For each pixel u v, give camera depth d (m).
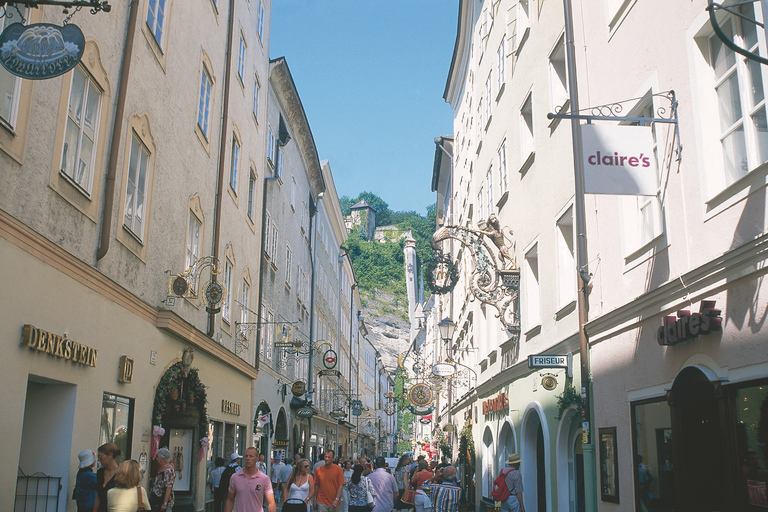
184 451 16.16
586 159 8.40
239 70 21.06
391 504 13.06
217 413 18.03
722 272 7.08
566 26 12.41
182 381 14.51
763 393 6.42
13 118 7.97
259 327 23.50
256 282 23.72
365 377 79.56
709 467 7.75
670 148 8.54
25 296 8.22
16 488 8.63
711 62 7.88
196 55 16.16
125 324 11.62
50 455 9.38
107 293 10.78
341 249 54.47
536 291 15.73
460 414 30.77
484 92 23.06
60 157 9.16
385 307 158.88
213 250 17.98
